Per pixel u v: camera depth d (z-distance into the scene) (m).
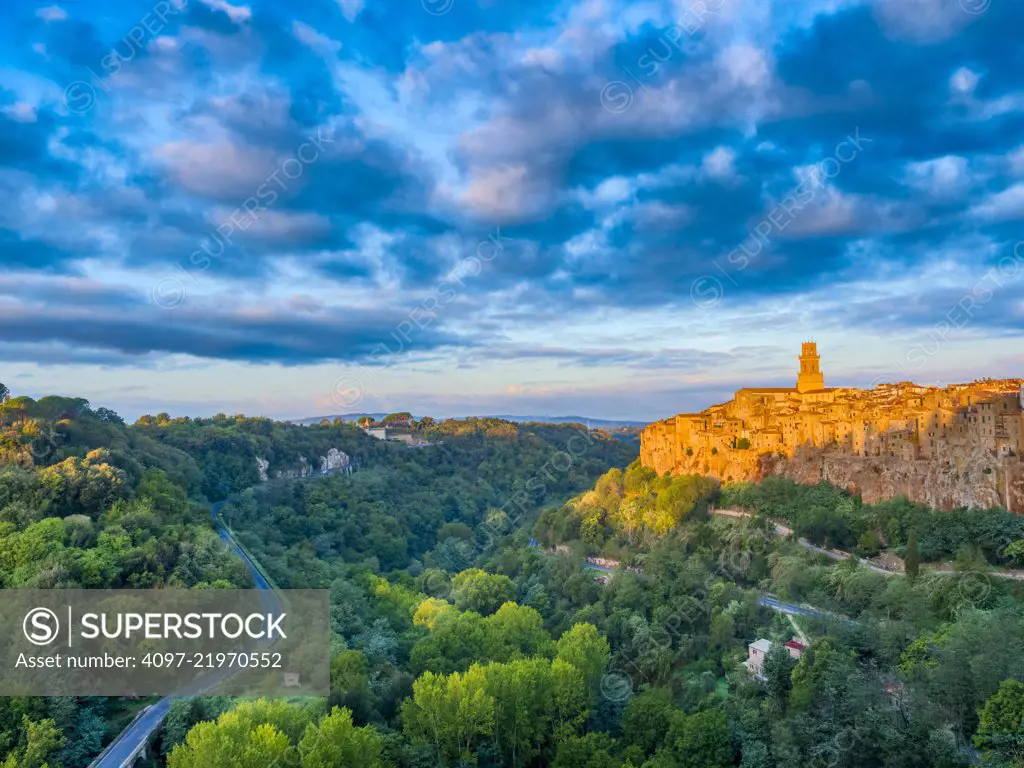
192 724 94.75
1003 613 99.06
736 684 109.56
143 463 191.50
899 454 160.75
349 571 185.38
